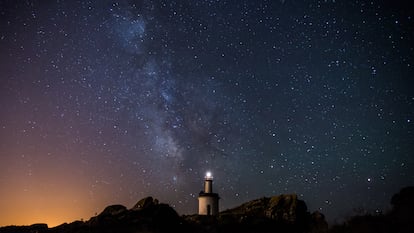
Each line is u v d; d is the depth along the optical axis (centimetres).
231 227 1859
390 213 1459
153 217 1750
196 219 1992
